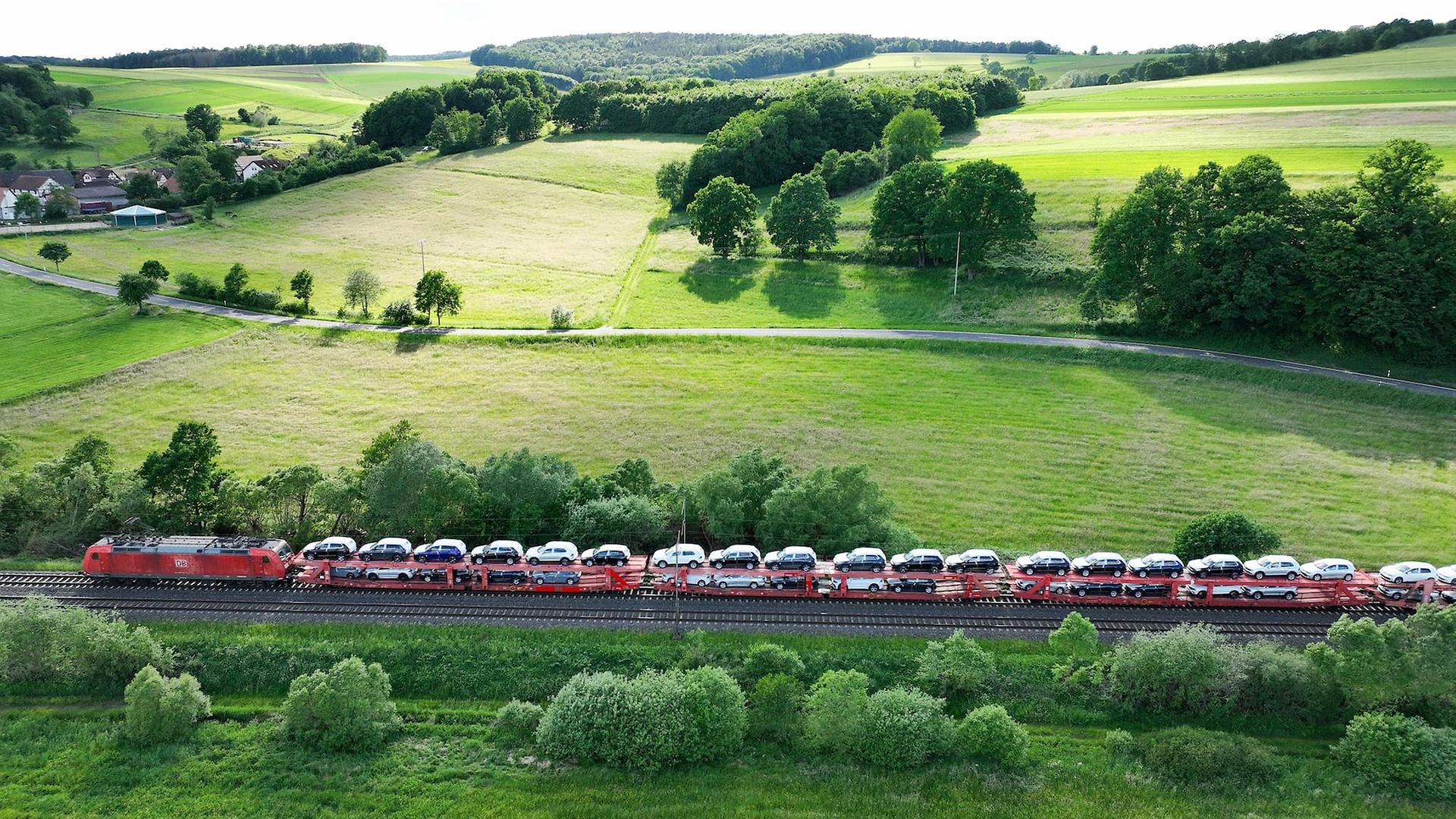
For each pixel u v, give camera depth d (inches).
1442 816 2206.0
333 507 3420.3
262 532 3523.6
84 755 2438.5
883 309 6496.1
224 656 2790.4
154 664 2721.5
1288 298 5216.5
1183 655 2551.7
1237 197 5531.5
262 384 5329.7
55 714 2600.9
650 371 5561.0
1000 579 3085.6
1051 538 3686.0
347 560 3191.4
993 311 6210.6
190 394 5162.4
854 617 2965.1
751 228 7805.1
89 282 6948.8
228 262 7741.1
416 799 2295.8
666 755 2410.2
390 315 6373.0
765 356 5733.3
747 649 2783.0
